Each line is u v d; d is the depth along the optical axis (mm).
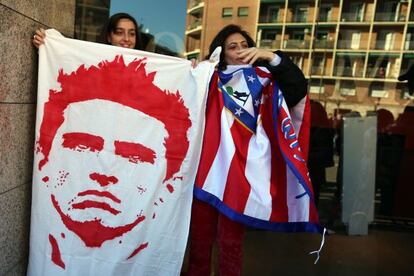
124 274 1979
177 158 1932
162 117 1918
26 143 1971
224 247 1997
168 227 1964
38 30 1881
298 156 1810
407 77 3381
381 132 3494
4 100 1700
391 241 3326
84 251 1964
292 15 3295
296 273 2752
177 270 1979
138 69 1898
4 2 1617
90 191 1941
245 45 2076
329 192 3604
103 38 2295
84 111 1911
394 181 3574
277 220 1924
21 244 2029
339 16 3309
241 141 1947
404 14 3277
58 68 1890
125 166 1934
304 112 1956
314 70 3402
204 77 1882
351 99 3449
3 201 1788
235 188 1896
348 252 3100
